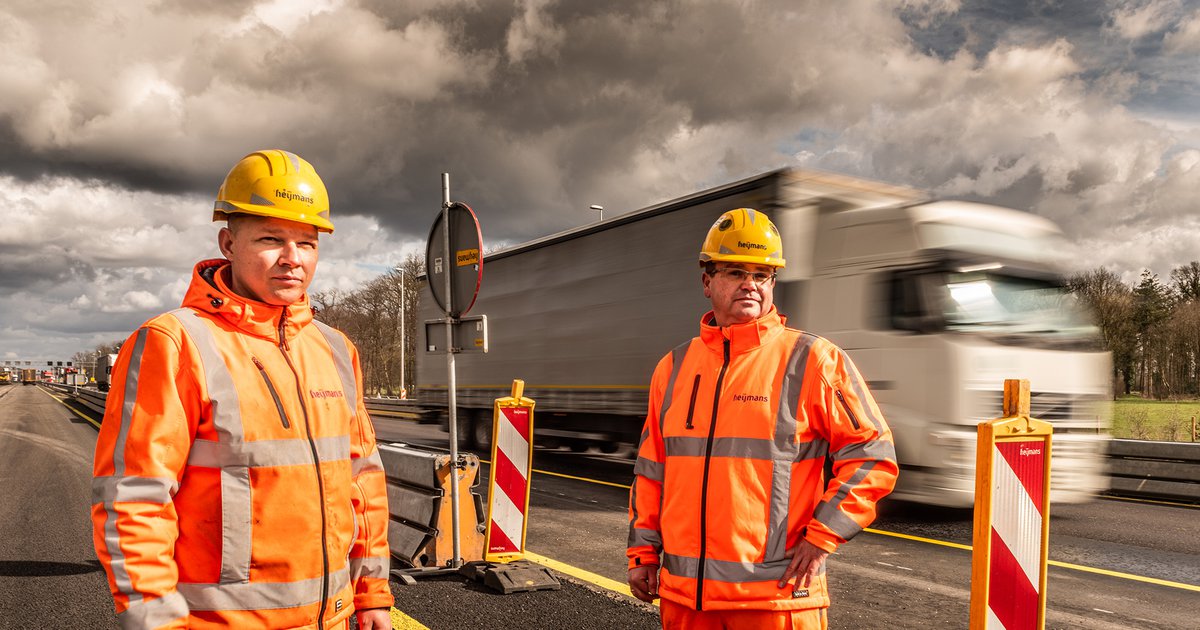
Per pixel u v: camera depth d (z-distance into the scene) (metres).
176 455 1.74
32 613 5.15
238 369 1.84
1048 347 8.55
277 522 1.82
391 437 20.84
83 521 8.38
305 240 1.97
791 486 2.39
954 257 8.32
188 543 1.77
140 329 1.79
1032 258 8.80
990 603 2.59
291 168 1.95
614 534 7.76
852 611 5.21
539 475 12.57
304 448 1.89
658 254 11.48
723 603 2.35
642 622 4.75
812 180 9.58
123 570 1.63
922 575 6.18
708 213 10.51
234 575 1.77
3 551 6.96
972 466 8.02
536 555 6.80
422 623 4.71
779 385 2.45
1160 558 6.92
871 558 6.77
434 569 5.76
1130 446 10.70
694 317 10.76
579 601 5.17
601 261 12.77
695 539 2.43
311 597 1.86
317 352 2.04
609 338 12.49
